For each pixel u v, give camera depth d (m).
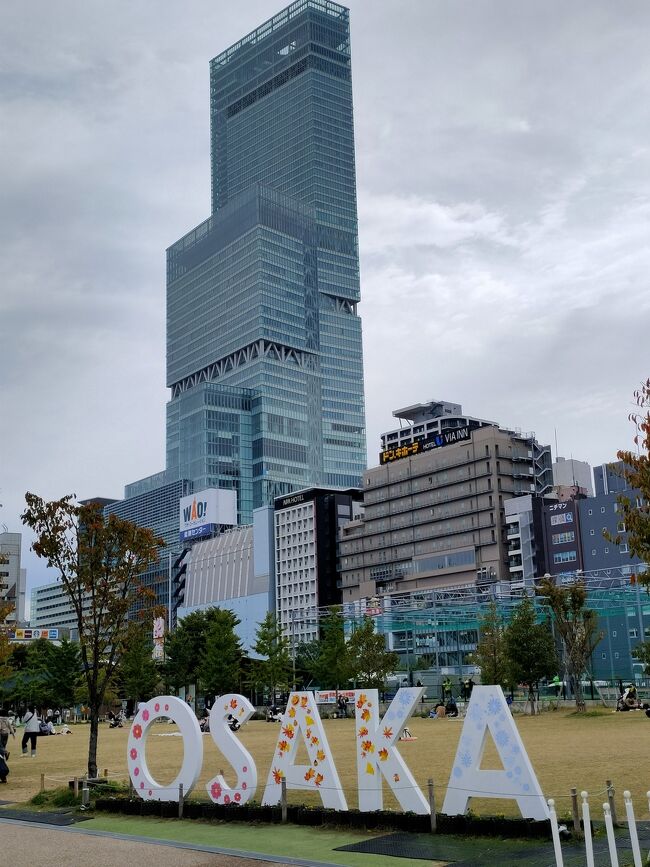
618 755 30.98
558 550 164.50
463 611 92.81
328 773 20.12
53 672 106.94
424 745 40.69
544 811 17.03
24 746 44.69
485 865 14.77
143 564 30.03
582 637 71.88
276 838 18.28
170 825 20.66
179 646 123.69
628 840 16.03
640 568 80.62
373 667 89.25
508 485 181.12
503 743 17.77
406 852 16.16
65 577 29.67
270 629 103.69
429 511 192.75
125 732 76.00
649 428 18.22
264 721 88.88
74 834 19.78
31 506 29.45
